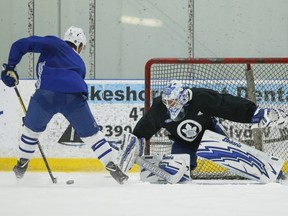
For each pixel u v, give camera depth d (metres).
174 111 12.59
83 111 11.91
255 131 15.54
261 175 12.86
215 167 15.37
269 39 21.95
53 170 17.20
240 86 16.20
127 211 7.99
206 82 16.23
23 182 13.18
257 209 8.11
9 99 17.31
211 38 22.06
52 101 11.77
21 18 22.28
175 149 13.52
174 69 16.31
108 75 22.33
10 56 11.91
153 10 22.16
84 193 9.83
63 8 22.30
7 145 17.28
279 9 21.92
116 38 22.25
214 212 7.89
